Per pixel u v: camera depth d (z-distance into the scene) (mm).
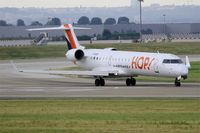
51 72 152375
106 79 174750
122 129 73062
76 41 168250
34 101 108250
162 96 116375
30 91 132750
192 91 127188
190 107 96312
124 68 150750
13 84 158000
